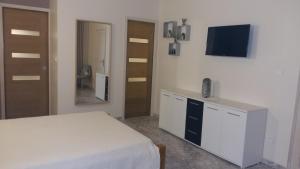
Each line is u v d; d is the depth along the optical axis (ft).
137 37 17.03
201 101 12.46
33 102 15.96
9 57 14.88
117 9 15.87
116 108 16.89
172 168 10.48
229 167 10.81
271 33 10.98
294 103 10.31
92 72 15.57
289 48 10.38
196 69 14.85
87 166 6.48
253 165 11.11
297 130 10.41
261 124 11.02
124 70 16.71
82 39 14.93
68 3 14.19
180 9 15.76
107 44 15.79
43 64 15.90
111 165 6.84
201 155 11.90
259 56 11.47
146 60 17.70
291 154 10.59
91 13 14.99
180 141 13.60
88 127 8.79
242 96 12.30
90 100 15.76
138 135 8.25
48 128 8.50
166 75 17.25
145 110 18.37
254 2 11.58
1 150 6.68
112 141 7.62
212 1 13.62
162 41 17.47
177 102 13.98
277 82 10.84
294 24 10.19
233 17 12.57
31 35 15.33
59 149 6.88
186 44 15.48
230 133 11.05
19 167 5.88
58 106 14.73
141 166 7.32
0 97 14.89
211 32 13.34
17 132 8.01
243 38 11.71
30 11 15.11
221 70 13.32
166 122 14.88
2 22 14.38
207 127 12.17
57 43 14.21
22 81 15.44
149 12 17.16
